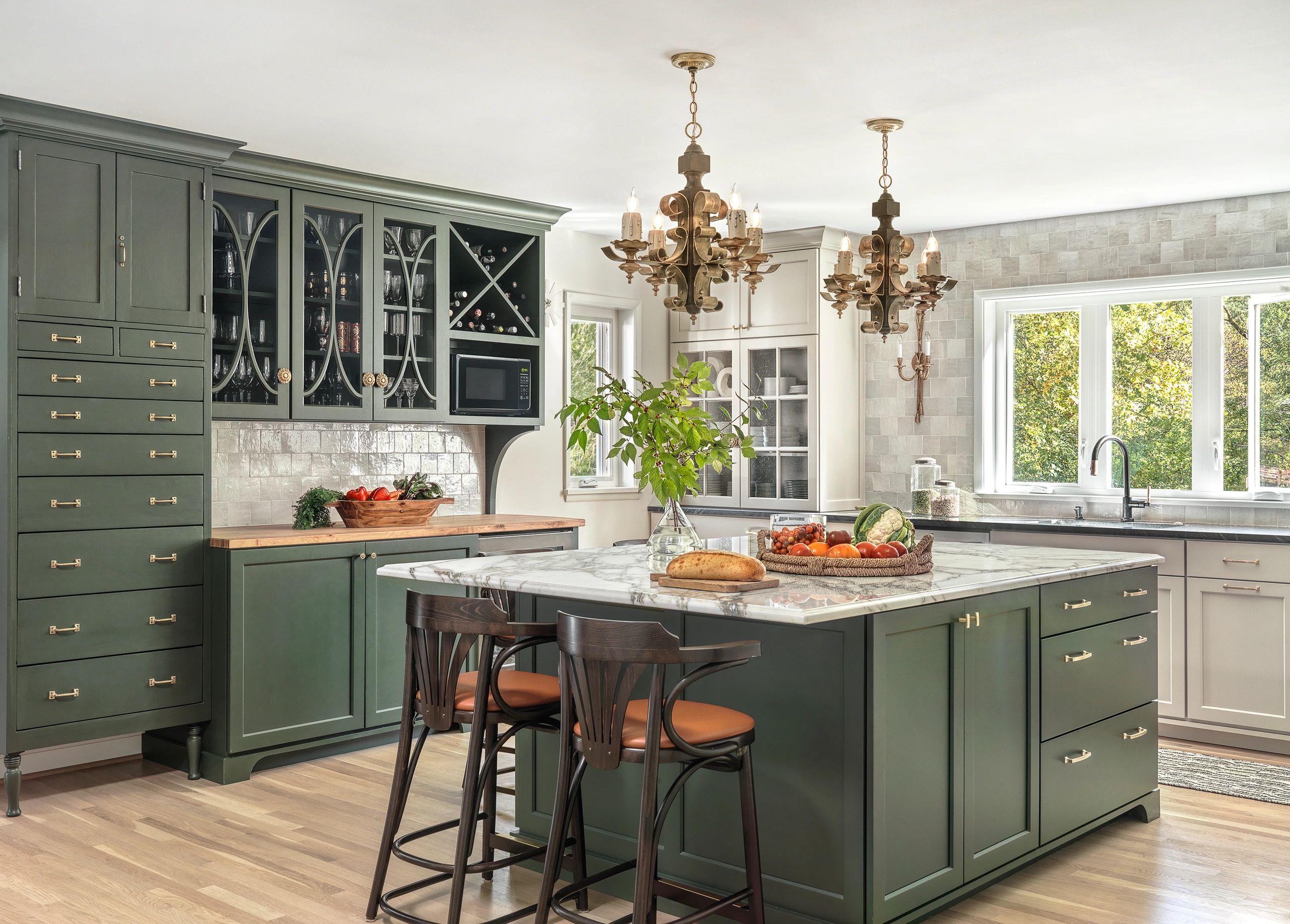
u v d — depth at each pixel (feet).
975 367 20.99
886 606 8.91
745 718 8.74
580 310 21.88
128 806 13.29
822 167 16.05
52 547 13.12
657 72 11.80
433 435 19.01
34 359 12.98
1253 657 15.92
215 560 14.38
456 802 13.37
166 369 14.07
